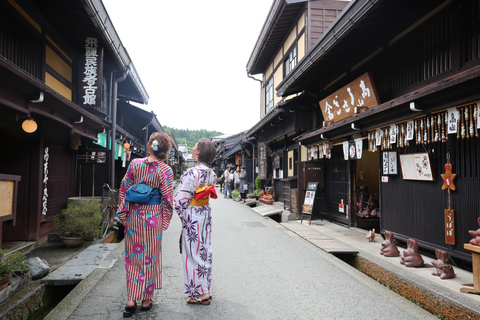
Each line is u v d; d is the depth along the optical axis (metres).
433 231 5.40
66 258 5.62
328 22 12.14
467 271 4.72
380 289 4.17
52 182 7.40
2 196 4.03
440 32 5.29
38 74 6.59
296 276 4.69
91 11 5.93
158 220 3.44
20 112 4.73
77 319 3.16
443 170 5.20
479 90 3.73
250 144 20.72
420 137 5.09
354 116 6.37
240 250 6.27
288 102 10.66
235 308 3.52
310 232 8.12
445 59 5.18
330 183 10.20
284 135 14.04
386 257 5.58
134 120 16.77
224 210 13.17
